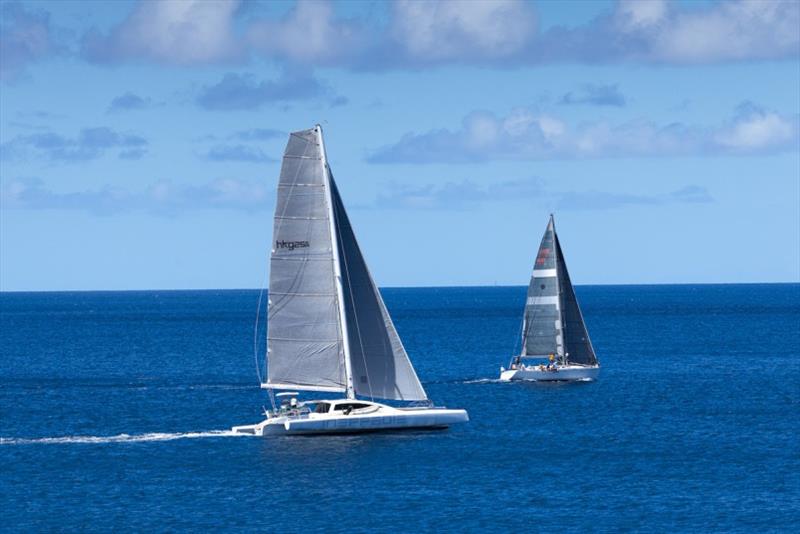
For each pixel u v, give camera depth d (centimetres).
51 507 18338
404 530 16938
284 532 16850
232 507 18250
